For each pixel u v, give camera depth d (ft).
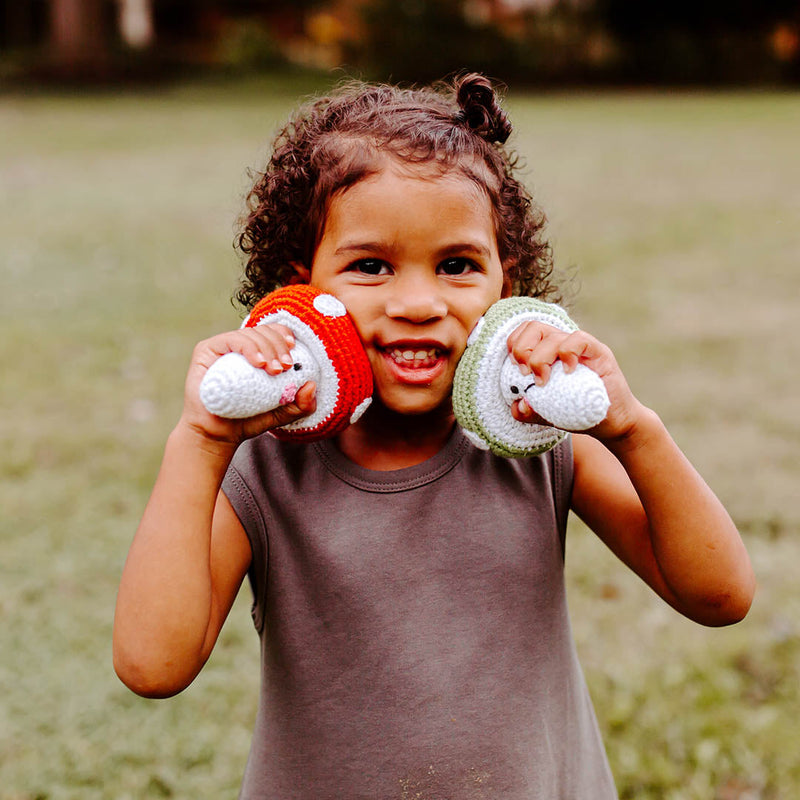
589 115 59.00
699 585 4.15
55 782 7.29
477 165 4.17
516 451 4.02
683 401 14.20
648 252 24.11
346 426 4.03
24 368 15.66
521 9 85.10
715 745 7.43
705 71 81.51
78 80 75.72
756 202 31.01
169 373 15.39
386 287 4.01
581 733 4.67
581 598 9.30
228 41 83.82
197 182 35.35
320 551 4.24
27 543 10.35
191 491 3.91
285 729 4.39
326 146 4.19
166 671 3.90
